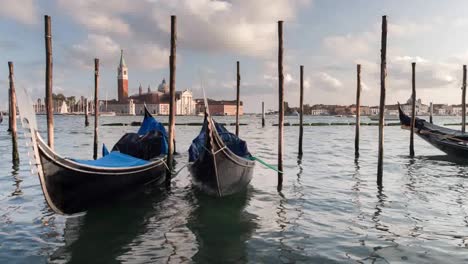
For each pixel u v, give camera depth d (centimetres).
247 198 1261
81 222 991
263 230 935
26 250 805
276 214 1072
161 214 1074
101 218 1031
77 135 4494
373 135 4878
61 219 1009
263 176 1675
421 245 827
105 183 1020
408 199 1238
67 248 820
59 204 920
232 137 1475
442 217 1035
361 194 1315
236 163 1227
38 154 834
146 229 945
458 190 1370
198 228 954
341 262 740
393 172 1778
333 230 929
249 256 776
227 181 1221
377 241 851
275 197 1274
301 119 2453
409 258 756
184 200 1233
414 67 2236
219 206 1160
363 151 2788
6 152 2527
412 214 1064
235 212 1094
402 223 982
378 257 762
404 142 3662
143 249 818
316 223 986
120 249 818
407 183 1505
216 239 875
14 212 1066
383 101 1457
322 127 7162
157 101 19600
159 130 1752
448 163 2067
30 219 1005
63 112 19812
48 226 954
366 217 1037
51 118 1395
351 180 1579
